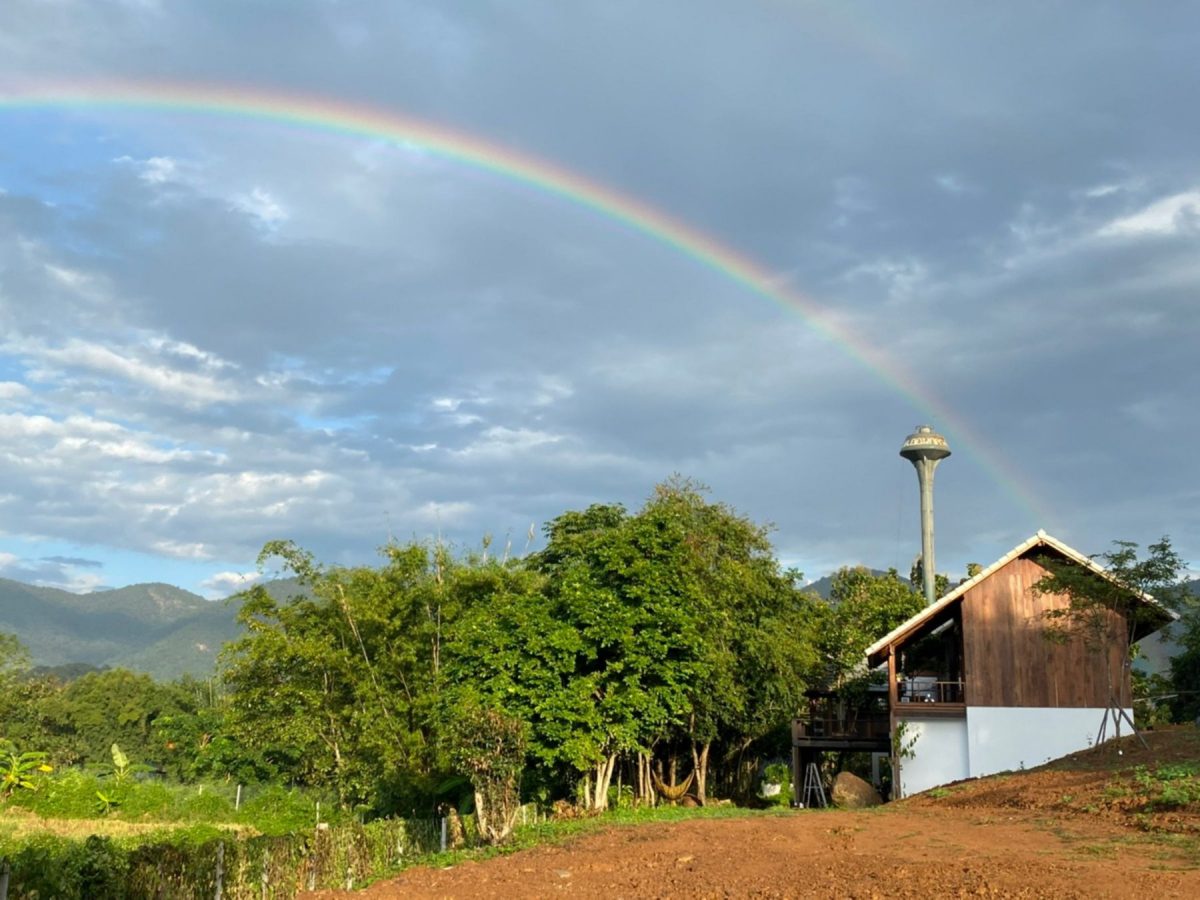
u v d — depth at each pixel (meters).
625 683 23.34
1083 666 29.95
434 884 15.23
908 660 39.62
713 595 30.09
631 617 23.20
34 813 33.00
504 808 19.59
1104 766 22.64
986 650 30.25
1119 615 28.88
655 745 30.70
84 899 11.66
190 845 14.21
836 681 37.78
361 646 28.73
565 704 22.39
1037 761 29.47
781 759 48.06
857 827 17.47
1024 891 11.07
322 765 29.27
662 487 34.97
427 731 28.09
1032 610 30.45
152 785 36.28
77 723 71.06
